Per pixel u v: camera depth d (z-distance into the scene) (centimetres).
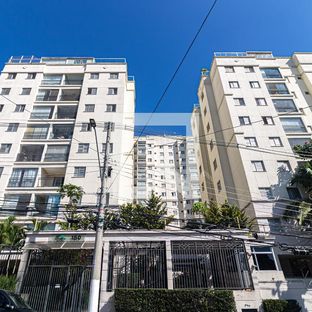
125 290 1324
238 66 3466
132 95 3791
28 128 3062
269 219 2342
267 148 2758
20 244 1781
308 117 3128
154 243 1523
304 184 2348
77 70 3609
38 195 2603
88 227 1895
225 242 1528
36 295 1350
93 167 2727
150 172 6384
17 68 3538
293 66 3712
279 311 1325
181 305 1279
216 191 3269
